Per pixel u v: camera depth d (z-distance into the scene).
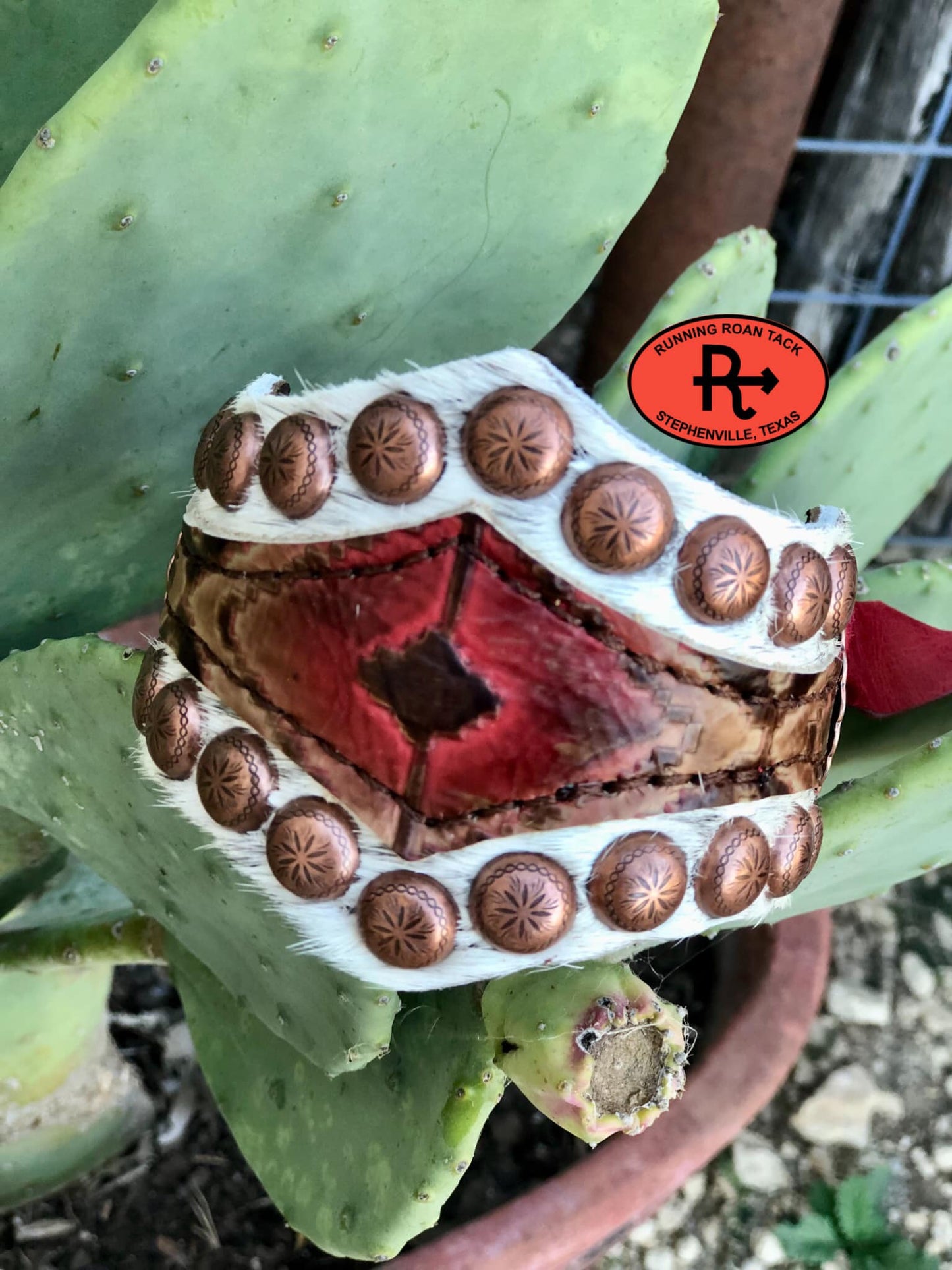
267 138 0.21
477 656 0.18
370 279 0.25
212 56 0.20
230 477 0.19
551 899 0.18
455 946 0.18
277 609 0.18
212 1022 0.30
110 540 0.28
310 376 0.27
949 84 0.51
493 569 0.17
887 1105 0.46
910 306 0.59
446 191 0.24
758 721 0.19
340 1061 0.21
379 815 0.18
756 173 0.50
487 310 0.28
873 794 0.22
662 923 0.18
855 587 0.20
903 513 0.35
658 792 0.18
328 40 0.20
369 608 0.18
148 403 0.25
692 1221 0.43
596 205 0.26
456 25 0.21
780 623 0.18
